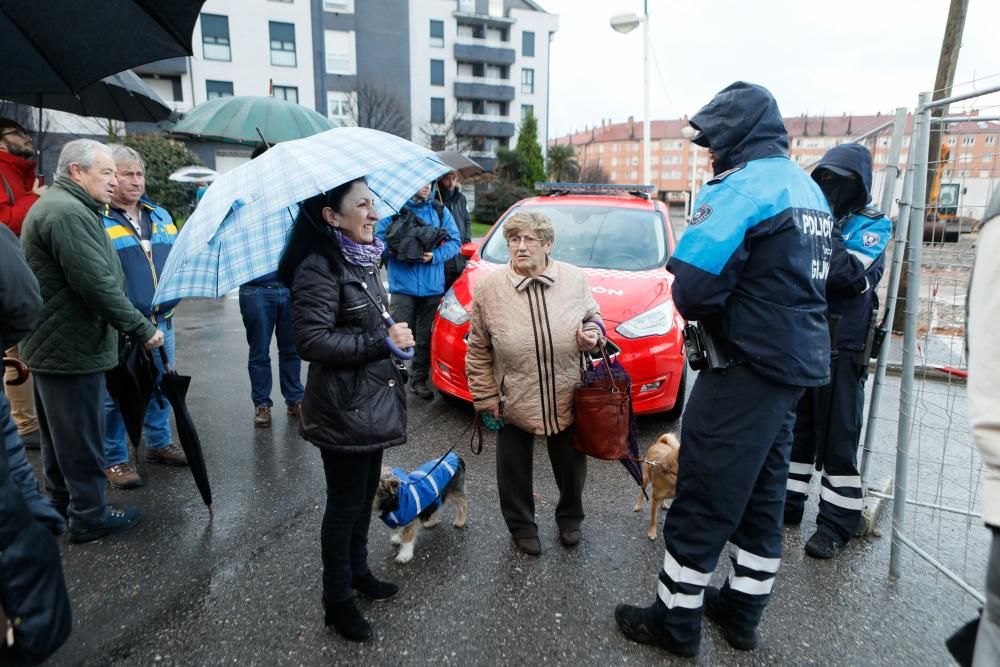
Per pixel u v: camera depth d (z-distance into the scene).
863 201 2.79
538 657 2.22
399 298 4.90
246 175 2.04
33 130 14.41
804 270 1.96
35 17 2.56
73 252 2.58
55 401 2.74
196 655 2.21
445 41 40.00
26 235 2.62
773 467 2.20
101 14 2.59
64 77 2.79
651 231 5.07
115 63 2.76
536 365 2.66
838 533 2.90
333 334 2.08
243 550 2.87
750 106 2.05
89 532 2.91
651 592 2.61
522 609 2.49
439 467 2.94
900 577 2.74
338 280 2.10
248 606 2.48
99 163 2.71
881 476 3.78
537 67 43.59
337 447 2.13
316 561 2.79
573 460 2.84
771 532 2.22
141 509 3.24
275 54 32.69
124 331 2.77
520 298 2.66
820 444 2.93
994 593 1.20
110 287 2.67
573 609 2.49
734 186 1.98
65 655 2.20
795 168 2.05
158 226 3.72
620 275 4.51
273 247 2.13
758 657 2.24
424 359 5.09
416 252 4.73
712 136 2.12
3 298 1.62
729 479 2.05
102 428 2.91
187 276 2.01
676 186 99.06
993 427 1.16
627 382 2.69
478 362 2.81
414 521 2.79
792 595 2.60
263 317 4.28
